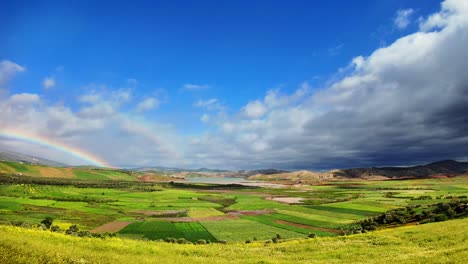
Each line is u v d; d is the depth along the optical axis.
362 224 88.88
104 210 130.25
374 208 131.12
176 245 41.09
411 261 22.70
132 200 174.88
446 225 45.25
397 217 83.56
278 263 25.16
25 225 59.56
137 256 23.89
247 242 66.44
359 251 32.62
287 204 164.62
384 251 31.59
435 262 21.00
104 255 20.78
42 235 30.50
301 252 34.78
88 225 93.75
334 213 123.88
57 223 86.44
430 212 73.69
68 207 131.62
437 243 33.81
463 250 25.70
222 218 115.69
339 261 26.77
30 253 15.93
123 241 35.31
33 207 123.69
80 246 27.38
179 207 149.75
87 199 164.00
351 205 143.38
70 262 16.19
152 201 175.00
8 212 106.12
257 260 26.84
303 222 104.81
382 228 74.75
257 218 115.06
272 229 92.31
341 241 42.19
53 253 17.09
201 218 115.38
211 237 80.25
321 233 85.00
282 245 43.44
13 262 13.74
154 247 32.66
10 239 19.58
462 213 64.25
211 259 26.73
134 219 110.31
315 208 141.62
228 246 44.97
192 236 81.69
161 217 117.50
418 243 35.41
